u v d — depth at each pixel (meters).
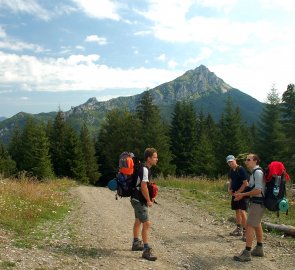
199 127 75.12
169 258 7.62
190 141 57.12
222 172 52.88
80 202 17.59
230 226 11.47
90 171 65.81
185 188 24.22
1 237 8.01
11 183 16.95
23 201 13.24
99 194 22.48
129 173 7.58
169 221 12.36
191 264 7.25
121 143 61.22
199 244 8.95
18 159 67.69
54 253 7.22
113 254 7.58
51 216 12.36
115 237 9.46
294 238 9.75
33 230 9.61
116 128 62.81
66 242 8.48
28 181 20.30
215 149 62.72
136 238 8.05
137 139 57.09
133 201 7.55
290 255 8.05
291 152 43.72
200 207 15.55
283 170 7.52
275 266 7.21
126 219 12.70
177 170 56.62
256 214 7.51
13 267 5.86
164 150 52.78
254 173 7.52
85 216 13.10
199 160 54.38
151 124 55.00
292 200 15.77
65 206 15.36
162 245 8.83
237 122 53.84
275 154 47.94
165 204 16.69
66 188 25.16
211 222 12.16
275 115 48.75
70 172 58.62
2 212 10.66
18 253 6.72
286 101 48.59
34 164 53.66
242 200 9.71
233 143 52.72
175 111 58.59
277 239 9.60
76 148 58.62
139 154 55.56
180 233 10.30
